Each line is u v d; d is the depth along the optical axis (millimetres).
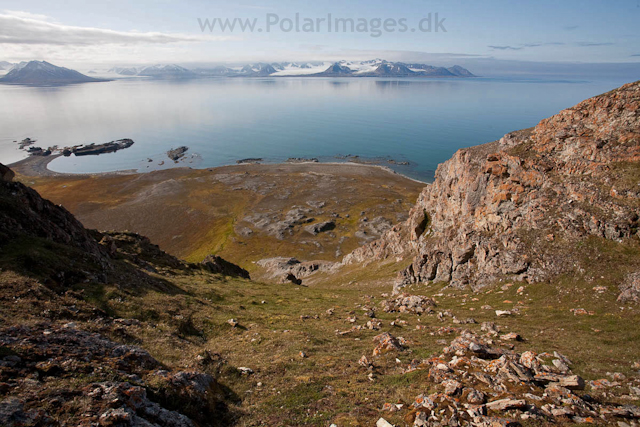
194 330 32312
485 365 20812
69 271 32438
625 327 30328
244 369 23344
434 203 91000
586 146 50719
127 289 35875
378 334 32812
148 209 185125
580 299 37875
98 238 58594
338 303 51719
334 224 170375
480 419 15312
